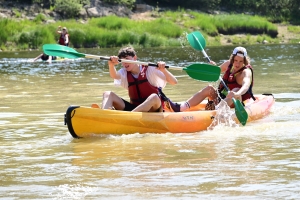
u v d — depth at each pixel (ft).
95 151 41.88
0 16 234.79
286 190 30.68
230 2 307.37
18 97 75.87
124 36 223.10
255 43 248.93
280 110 60.13
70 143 45.34
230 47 215.51
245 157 38.68
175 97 72.38
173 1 293.02
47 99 73.20
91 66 132.36
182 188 31.45
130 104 51.55
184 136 47.62
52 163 38.27
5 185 32.94
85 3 260.62
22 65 135.95
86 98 73.51
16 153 41.83
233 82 57.36
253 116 54.75
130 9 273.54
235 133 48.37
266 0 309.63
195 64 53.83
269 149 41.09
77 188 31.99
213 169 35.53
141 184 32.45
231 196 29.84
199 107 59.41
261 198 29.43
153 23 245.45
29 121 56.65
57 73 113.60
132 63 50.34
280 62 133.39
